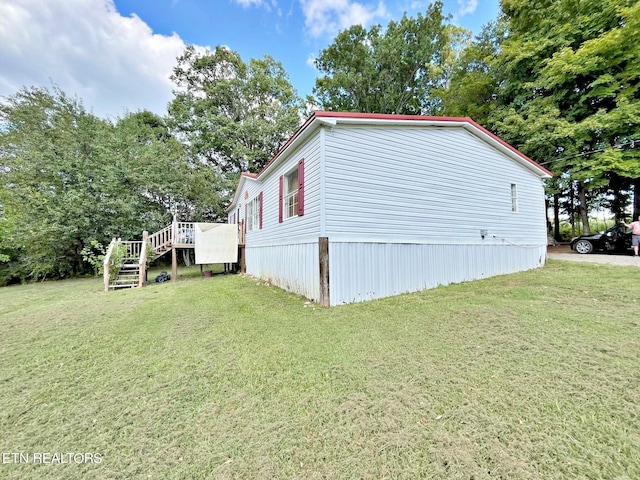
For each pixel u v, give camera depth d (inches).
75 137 526.3
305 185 254.4
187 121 795.4
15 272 504.7
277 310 216.5
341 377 112.3
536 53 492.1
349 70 820.0
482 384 102.3
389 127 253.8
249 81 800.9
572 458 69.1
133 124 722.2
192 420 90.1
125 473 70.8
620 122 402.3
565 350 123.5
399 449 74.2
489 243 319.6
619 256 387.9
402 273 257.3
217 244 450.0
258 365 126.0
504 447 73.3
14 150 536.4
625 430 77.3
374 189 244.4
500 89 559.8
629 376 101.2
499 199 331.3
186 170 679.7
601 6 432.1
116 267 362.0
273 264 345.1
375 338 150.3
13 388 113.1
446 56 754.8
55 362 135.9
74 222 487.2
